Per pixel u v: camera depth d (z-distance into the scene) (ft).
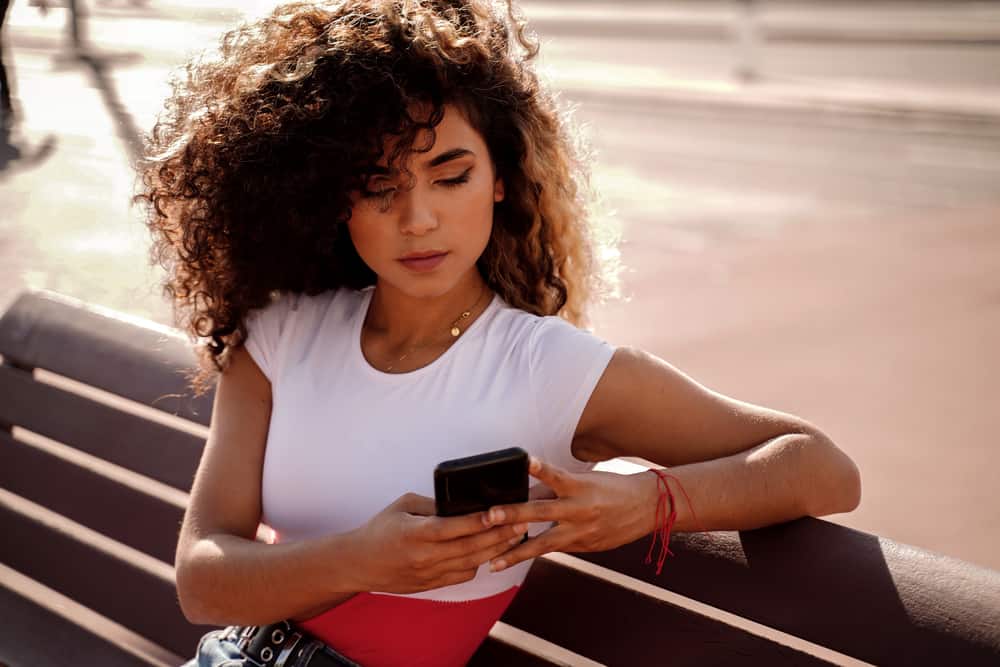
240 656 5.05
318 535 4.97
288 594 4.45
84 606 7.28
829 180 30.17
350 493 4.85
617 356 4.63
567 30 62.64
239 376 5.35
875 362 16.96
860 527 11.72
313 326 5.23
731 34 58.65
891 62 50.80
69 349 7.28
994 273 22.06
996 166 31.99
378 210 4.70
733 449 4.61
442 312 4.98
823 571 4.51
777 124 37.58
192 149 5.09
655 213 26.30
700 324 18.61
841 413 14.99
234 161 4.88
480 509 4.00
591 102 40.27
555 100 5.34
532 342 4.75
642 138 34.71
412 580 4.19
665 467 4.77
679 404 4.61
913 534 11.53
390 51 4.59
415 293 4.80
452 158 4.66
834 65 49.93
